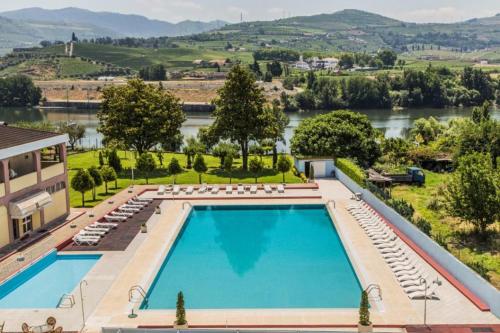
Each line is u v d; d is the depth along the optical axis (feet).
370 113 565.53
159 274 100.12
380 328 74.49
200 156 179.52
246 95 200.64
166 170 207.21
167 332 72.90
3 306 86.43
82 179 148.36
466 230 120.06
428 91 607.37
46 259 106.11
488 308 78.74
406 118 510.99
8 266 102.99
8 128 128.88
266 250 115.03
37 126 277.44
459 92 614.34
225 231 130.62
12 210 114.93
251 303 86.43
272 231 130.00
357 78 611.47
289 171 202.39
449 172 202.80
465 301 81.97
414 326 74.54
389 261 99.96
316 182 181.27
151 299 88.53
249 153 242.58
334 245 118.11
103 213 142.51
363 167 199.41
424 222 111.34
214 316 79.15
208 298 88.69
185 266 105.29
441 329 73.46
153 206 149.69
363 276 93.45
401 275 92.12
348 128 198.90
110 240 117.60
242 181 185.78
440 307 80.18
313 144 196.85
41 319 79.25
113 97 217.36
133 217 137.28
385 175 180.04
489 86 634.84
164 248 111.34
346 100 604.49
